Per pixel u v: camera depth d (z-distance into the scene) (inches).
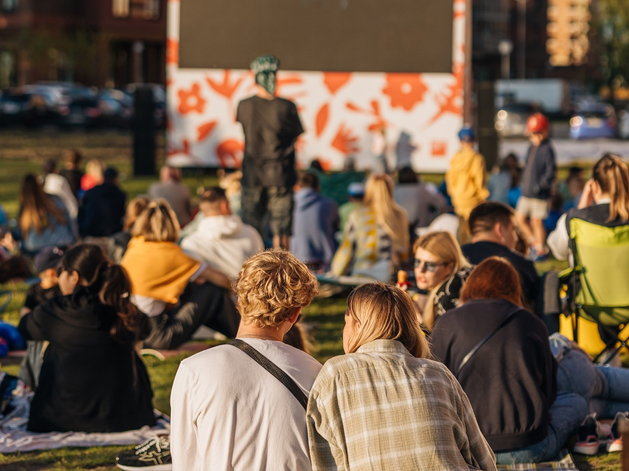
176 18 577.3
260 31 579.8
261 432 105.8
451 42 576.4
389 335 109.8
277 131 340.2
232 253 276.8
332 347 269.3
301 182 368.5
